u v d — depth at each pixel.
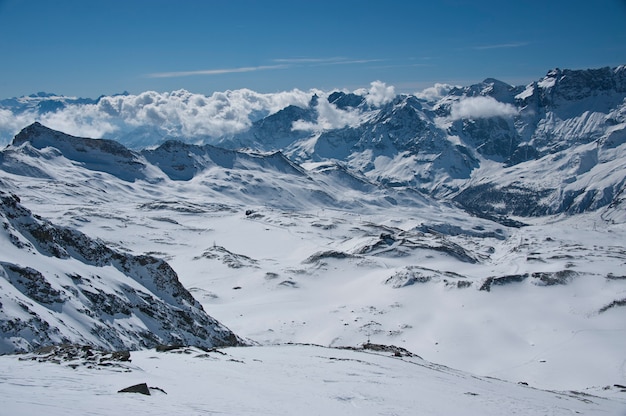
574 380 94.81
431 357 113.50
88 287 74.38
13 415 20.98
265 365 46.34
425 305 147.50
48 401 24.27
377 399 37.19
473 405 39.81
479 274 195.75
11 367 32.72
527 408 41.75
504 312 136.00
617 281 149.00
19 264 64.62
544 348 113.75
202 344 86.81
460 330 126.56
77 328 62.41
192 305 98.94
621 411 48.22
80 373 32.53
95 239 91.06
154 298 86.88
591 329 120.81
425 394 41.38
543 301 141.00
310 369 46.56
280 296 169.38
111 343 65.81
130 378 32.66
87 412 23.05
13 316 52.47
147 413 24.44
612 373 94.88
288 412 29.66
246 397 32.06
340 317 141.38
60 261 77.69
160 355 45.91
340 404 33.91
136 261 94.56
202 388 32.88
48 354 37.94
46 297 63.81
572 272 156.38
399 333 129.25
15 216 79.00
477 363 109.50
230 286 185.88
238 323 139.88
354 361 54.97
